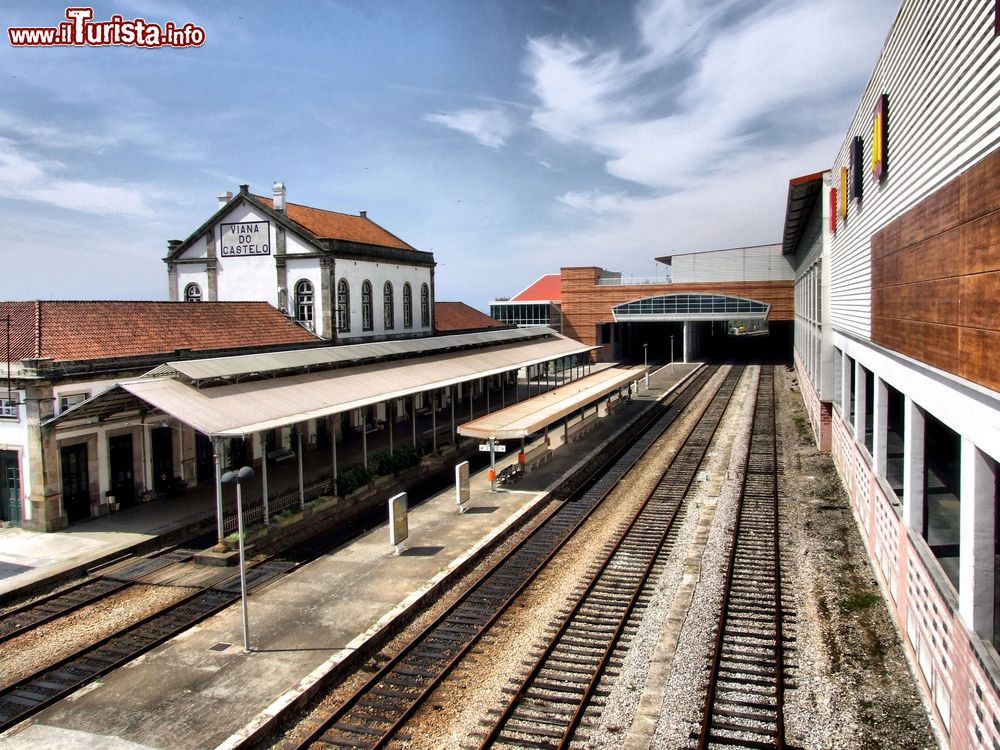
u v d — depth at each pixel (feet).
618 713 32.50
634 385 161.17
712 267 207.10
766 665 36.32
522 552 55.31
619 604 44.55
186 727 32.71
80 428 62.34
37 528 60.23
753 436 99.91
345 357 84.79
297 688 34.91
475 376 99.14
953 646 27.84
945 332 27.45
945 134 27.78
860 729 30.73
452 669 37.24
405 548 55.83
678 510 64.59
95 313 75.72
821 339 86.63
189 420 54.29
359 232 122.93
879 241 42.32
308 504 64.28
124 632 42.73
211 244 107.65
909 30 33.96
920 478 35.78
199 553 54.95
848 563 49.70
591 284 218.79
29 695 36.17
